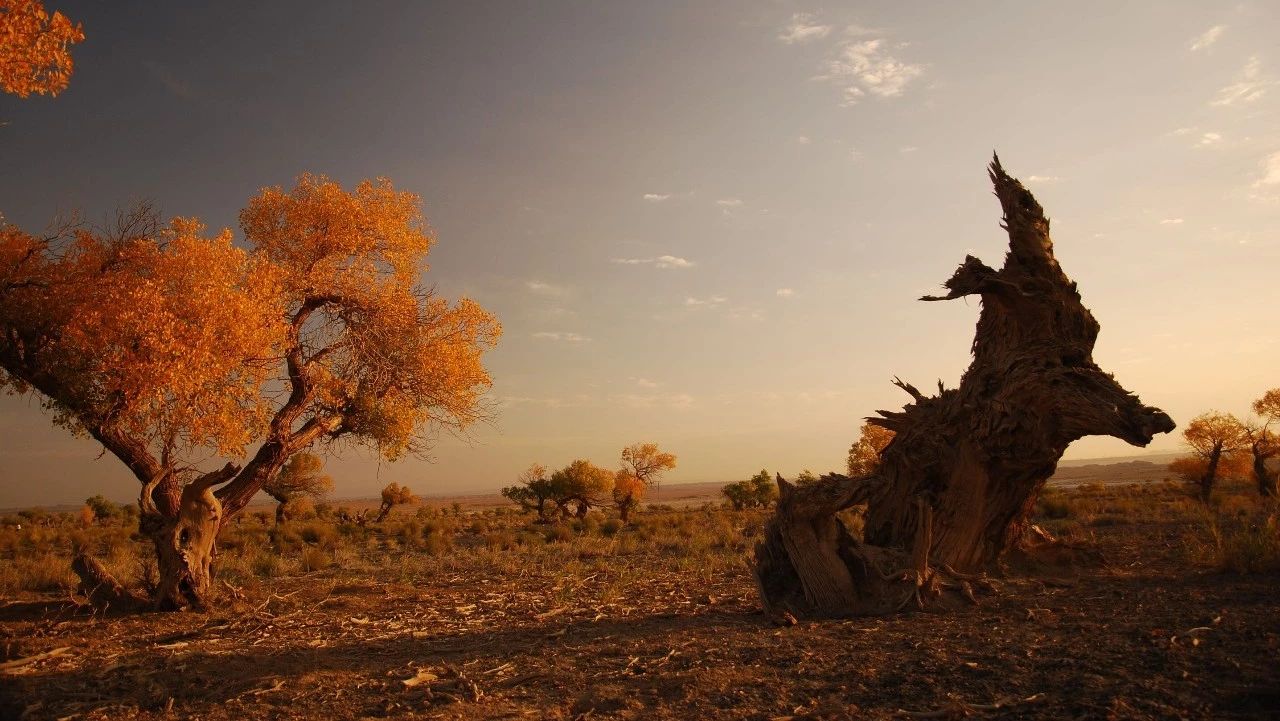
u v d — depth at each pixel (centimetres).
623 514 5759
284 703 672
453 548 2900
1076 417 998
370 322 1440
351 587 1606
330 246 1448
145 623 1152
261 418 1244
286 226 1436
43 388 1159
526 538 3142
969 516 1115
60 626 1127
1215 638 649
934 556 1107
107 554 2723
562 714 596
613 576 1714
